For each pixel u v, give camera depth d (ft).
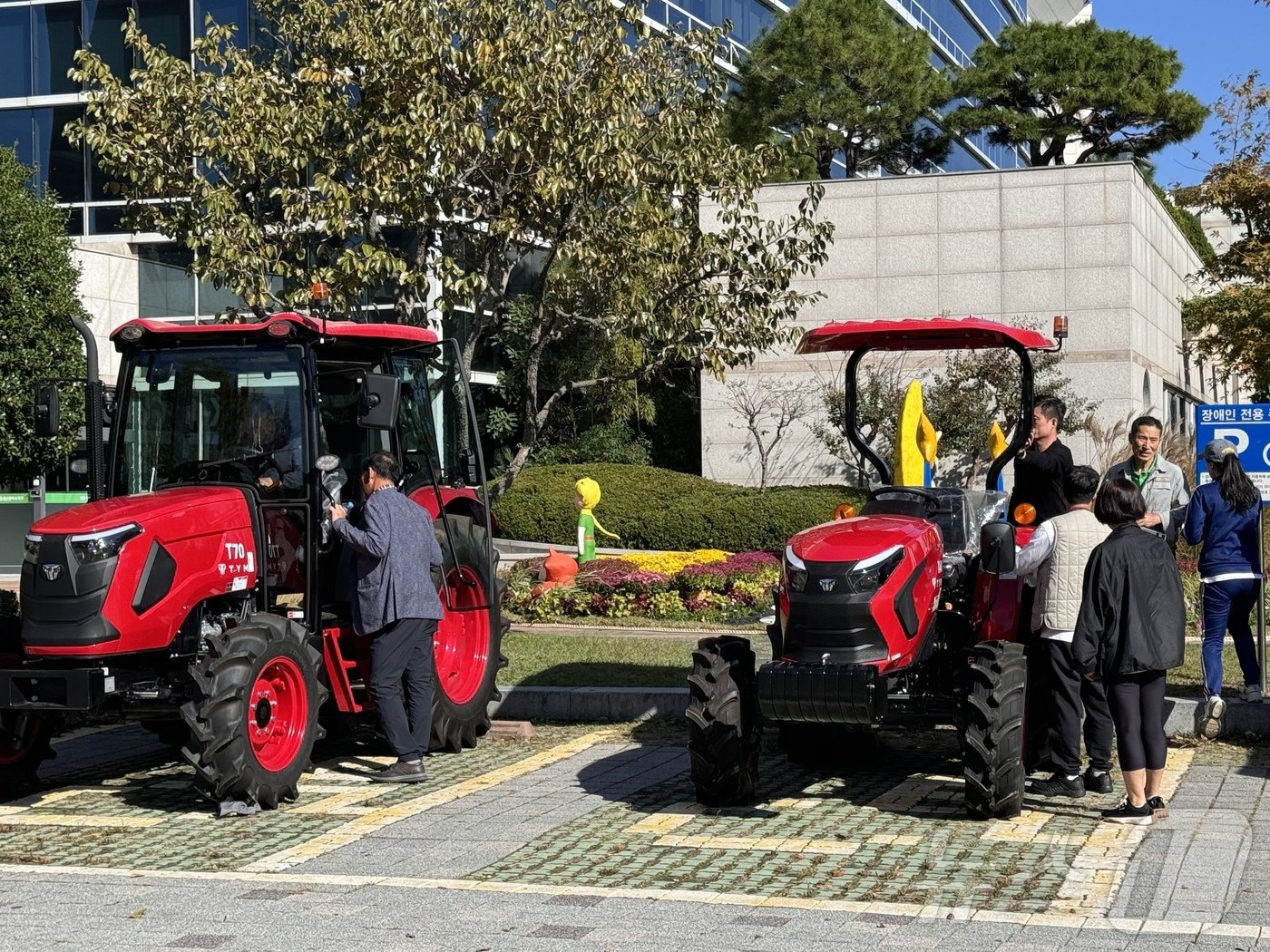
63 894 20.56
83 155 91.35
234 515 27.86
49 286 49.52
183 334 28.86
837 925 18.38
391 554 28.48
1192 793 25.91
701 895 19.97
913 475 43.47
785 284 49.14
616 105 46.34
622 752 31.27
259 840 23.85
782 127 117.50
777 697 23.61
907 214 93.86
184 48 88.53
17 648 26.86
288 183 47.32
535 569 56.90
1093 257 90.74
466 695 32.01
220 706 25.26
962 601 27.73
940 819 24.50
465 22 46.98
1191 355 118.83
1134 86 126.93
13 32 91.76
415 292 48.78
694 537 80.79
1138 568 23.75
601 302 51.08
